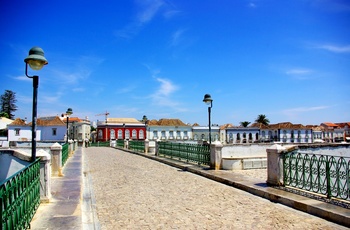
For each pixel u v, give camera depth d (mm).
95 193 10234
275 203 8445
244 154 19297
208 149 16172
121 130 76062
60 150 13078
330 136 94125
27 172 5684
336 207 7152
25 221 5418
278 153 9883
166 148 23906
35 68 7555
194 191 10352
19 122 60531
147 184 11938
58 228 5770
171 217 7199
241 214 7371
